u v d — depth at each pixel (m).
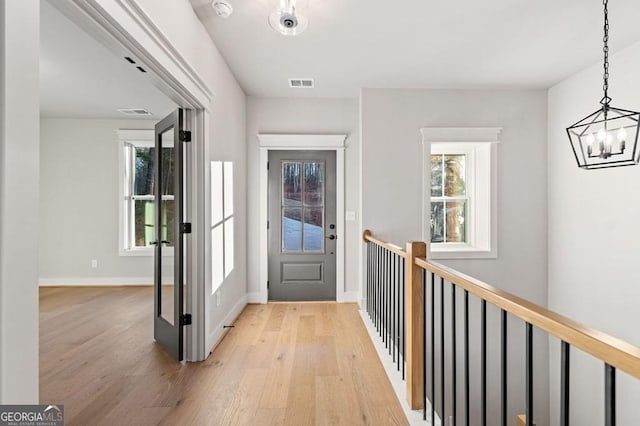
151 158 5.23
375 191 3.97
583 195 3.46
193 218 2.59
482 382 1.23
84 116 4.94
